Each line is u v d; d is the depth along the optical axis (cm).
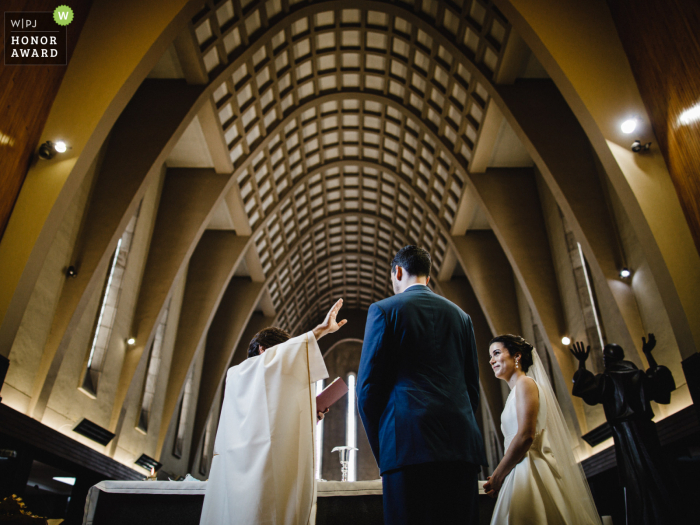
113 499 331
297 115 1859
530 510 276
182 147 1650
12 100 624
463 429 213
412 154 2027
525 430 281
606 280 1112
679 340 632
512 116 1295
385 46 1712
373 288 3238
